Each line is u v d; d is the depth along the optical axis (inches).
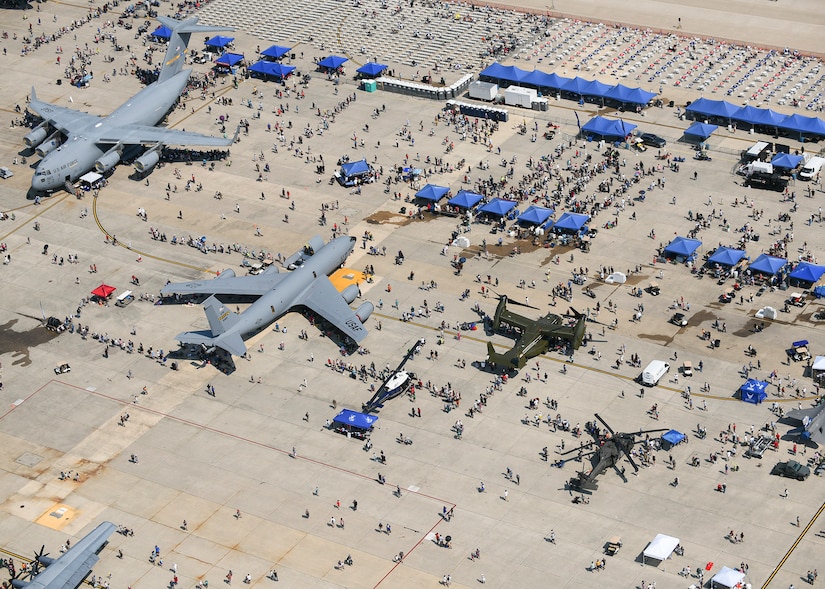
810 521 6668.3
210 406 7780.5
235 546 6717.5
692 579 6338.6
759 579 6314.0
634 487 6973.4
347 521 6845.5
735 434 7298.2
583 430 7406.5
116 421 7701.8
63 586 6195.9
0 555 6722.4
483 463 7194.9
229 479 7199.8
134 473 7278.5
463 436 7406.5
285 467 7268.7
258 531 6815.9
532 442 7322.8
